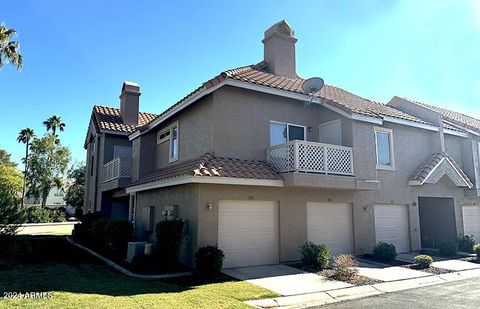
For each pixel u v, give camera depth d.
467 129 20.61
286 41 18.08
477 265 14.06
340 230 15.30
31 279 9.90
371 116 15.05
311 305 8.34
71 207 57.88
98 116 25.16
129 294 8.26
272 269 12.18
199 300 7.92
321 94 16.86
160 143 19.31
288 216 13.82
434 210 20.25
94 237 17.53
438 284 10.92
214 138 13.42
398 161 17.77
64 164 53.19
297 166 12.87
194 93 14.08
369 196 16.30
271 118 14.99
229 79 13.24
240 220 12.85
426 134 19.44
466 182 19.33
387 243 15.34
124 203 24.92
